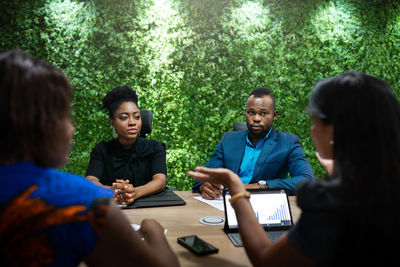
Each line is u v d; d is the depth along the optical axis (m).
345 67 4.03
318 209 0.56
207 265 0.82
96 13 3.50
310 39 3.94
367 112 0.57
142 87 3.67
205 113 3.80
